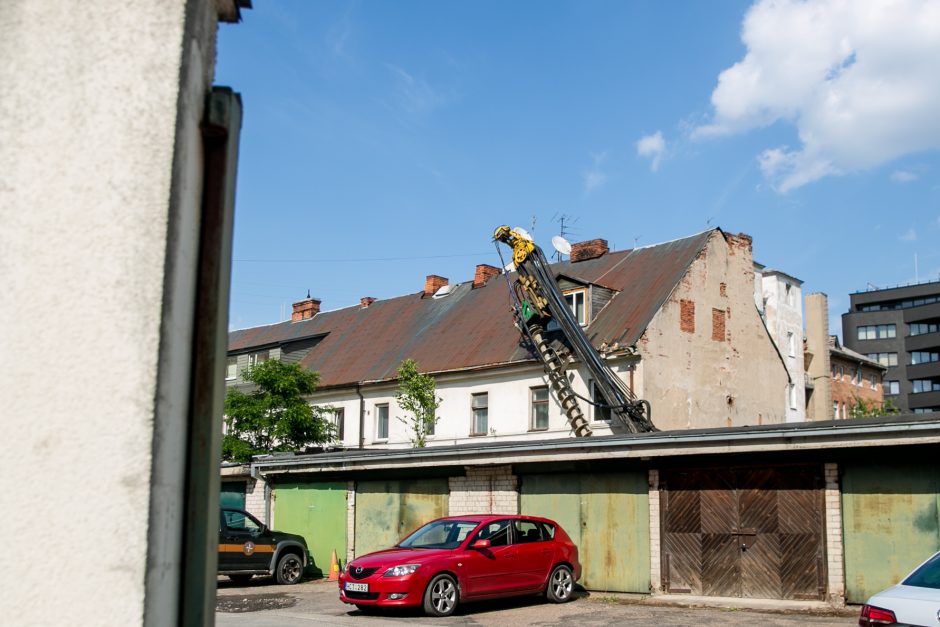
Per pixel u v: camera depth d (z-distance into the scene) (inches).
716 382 1299.2
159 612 63.2
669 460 682.2
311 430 1273.4
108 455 61.9
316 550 924.0
